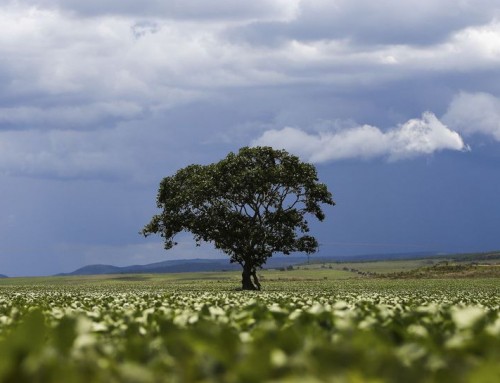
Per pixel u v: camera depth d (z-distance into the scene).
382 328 11.47
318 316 12.65
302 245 111.44
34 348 7.77
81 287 112.06
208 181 110.12
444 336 10.20
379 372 6.31
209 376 6.60
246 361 6.28
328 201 112.31
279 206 112.56
